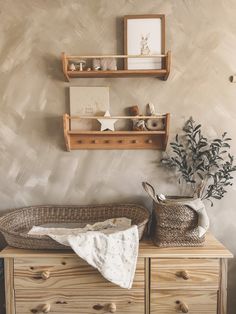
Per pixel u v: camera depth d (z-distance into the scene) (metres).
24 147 1.92
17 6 1.87
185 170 1.84
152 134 1.87
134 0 1.85
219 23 1.86
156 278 1.54
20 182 1.94
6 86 1.90
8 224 1.74
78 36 1.87
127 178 1.93
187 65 1.87
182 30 1.86
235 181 1.91
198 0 1.85
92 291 1.55
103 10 1.86
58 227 1.84
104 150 1.92
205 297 1.56
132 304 1.55
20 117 1.91
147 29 1.84
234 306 1.96
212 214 1.93
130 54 1.84
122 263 1.49
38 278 1.54
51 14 1.87
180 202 1.67
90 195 1.94
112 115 1.89
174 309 1.56
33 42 1.88
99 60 1.79
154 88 1.88
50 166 1.93
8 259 1.54
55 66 1.89
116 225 1.74
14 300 1.56
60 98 1.90
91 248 1.48
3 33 1.88
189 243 1.63
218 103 1.89
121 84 1.88
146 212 1.73
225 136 1.90
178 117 1.89
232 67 1.87
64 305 1.55
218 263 1.55
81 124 1.89
